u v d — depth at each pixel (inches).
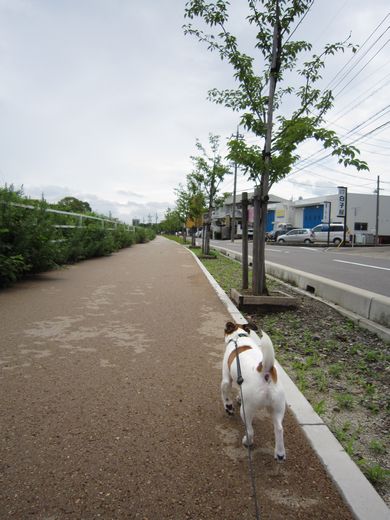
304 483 95.2
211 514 84.6
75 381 146.8
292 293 349.7
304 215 2078.0
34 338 196.4
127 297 306.3
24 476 94.0
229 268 541.0
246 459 103.8
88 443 107.9
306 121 258.2
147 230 1648.6
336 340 217.2
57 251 397.1
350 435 120.7
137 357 174.2
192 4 256.5
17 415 121.1
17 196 358.0
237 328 141.9
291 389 144.1
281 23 256.5
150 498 88.5
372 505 87.4
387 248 1170.6
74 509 84.4
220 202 790.5
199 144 741.3
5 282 327.9
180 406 130.8
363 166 235.8
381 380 164.9
